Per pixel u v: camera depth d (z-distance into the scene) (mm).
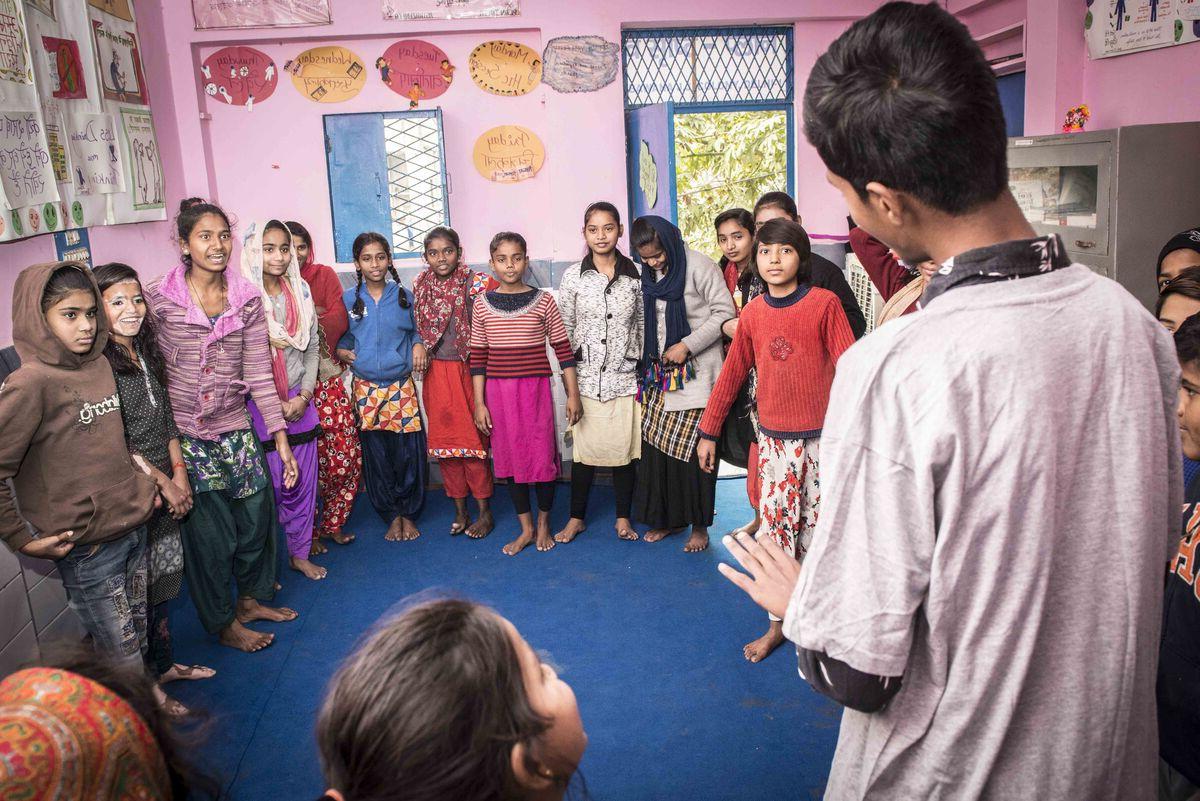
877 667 927
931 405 893
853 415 942
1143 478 914
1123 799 978
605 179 5250
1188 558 1362
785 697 2771
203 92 5062
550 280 5363
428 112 5129
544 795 775
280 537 4211
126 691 894
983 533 903
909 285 2535
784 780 2391
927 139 871
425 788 693
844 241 5121
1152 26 3867
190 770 964
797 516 2889
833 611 952
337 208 5215
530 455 3836
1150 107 3980
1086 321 906
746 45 5348
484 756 703
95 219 3803
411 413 3984
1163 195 3447
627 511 4027
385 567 3846
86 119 3781
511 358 3783
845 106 910
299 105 5133
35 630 2836
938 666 949
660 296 3596
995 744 942
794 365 2791
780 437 2855
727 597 3426
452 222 5324
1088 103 4402
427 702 701
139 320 2682
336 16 4953
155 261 4473
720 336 3623
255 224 3500
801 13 5152
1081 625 929
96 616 2541
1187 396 1482
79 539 2441
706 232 5605
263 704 2848
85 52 3811
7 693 826
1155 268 3492
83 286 2371
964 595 926
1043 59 4496
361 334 3961
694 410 3660
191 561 3066
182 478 2895
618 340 3762
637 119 5047
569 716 801
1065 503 909
